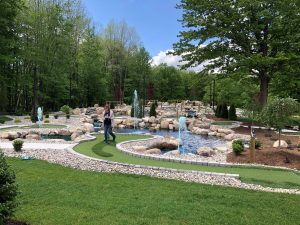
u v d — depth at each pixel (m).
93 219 5.23
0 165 4.35
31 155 11.05
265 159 11.18
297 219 5.62
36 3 35.66
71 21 41.00
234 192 7.25
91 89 48.75
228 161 11.26
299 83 22.61
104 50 56.59
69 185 7.37
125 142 14.68
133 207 5.93
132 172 9.02
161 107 43.75
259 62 20.91
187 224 5.21
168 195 6.80
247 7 21.94
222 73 24.45
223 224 5.30
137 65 58.72
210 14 23.19
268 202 6.54
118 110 37.03
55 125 22.44
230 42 23.86
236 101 38.22
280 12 21.66
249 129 22.09
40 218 5.20
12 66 34.25
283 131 21.14
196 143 17.33
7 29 29.91
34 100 30.06
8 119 26.27
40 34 34.06
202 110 42.31
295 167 10.32
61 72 37.56
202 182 8.19
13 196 4.39
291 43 22.02
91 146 13.63
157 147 14.73
